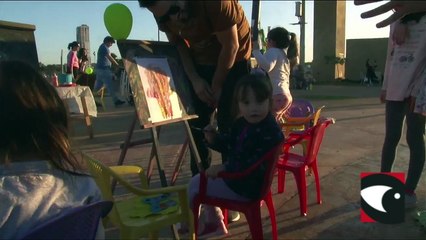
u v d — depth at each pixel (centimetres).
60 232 151
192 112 345
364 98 1427
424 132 381
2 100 163
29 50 380
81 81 1223
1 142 165
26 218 161
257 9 735
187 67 350
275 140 271
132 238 252
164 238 342
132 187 241
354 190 442
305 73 2105
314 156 392
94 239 161
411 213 378
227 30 303
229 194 284
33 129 165
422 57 354
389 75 380
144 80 311
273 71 519
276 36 525
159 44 345
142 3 289
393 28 371
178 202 282
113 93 1195
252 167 268
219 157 581
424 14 350
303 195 377
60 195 170
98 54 1162
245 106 276
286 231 351
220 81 334
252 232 281
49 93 173
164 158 585
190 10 293
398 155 567
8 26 370
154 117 304
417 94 357
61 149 172
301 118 546
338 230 351
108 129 815
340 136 721
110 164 560
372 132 759
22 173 167
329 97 1478
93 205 155
